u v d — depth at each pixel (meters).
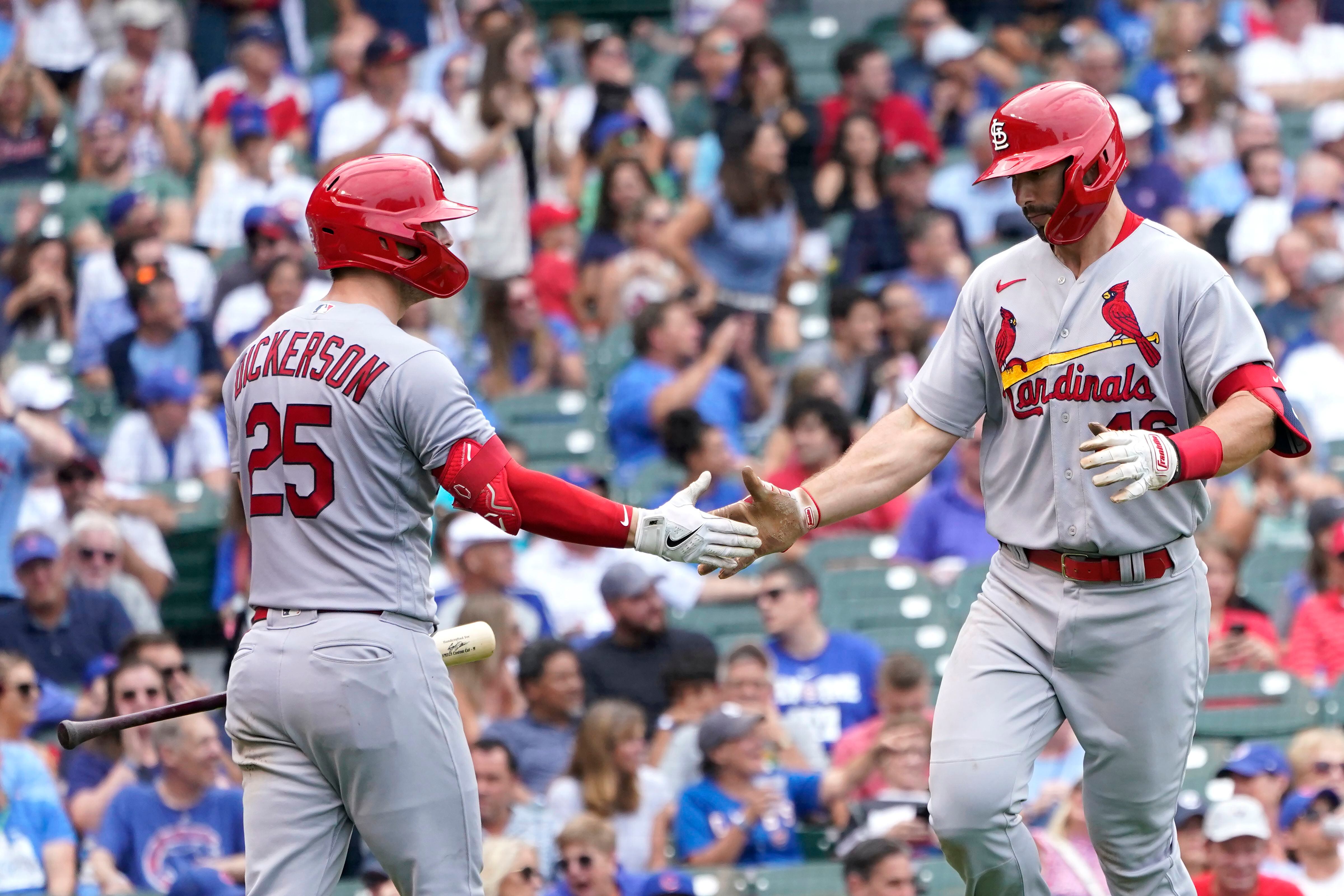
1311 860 24.20
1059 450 14.63
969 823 14.61
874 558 31.48
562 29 46.78
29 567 29.17
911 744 25.41
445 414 13.43
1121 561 14.51
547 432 34.72
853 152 41.22
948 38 44.47
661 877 23.53
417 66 43.34
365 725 13.24
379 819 13.44
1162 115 43.72
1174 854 15.47
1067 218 14.22
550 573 30.28
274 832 13.55
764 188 38.47
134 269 36.72
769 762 26.03
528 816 24.47
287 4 45.94
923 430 15.71
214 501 33.44
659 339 34.56
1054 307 14.66
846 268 39.12
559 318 38.72
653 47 47.94
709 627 29.88
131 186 42.12
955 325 15.52
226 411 14.15
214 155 42.06
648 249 39.06
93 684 27.81
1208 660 15.15
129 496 32.41
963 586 30.27
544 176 42.41
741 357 35.75
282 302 36.38
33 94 43.94
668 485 32.50
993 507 15.33
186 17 45.12
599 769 24.92
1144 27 47.22
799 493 15.56
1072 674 14.88
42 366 38.16
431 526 14.20
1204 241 40.88
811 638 27.92
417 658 13.57
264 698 13.43
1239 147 42.31
